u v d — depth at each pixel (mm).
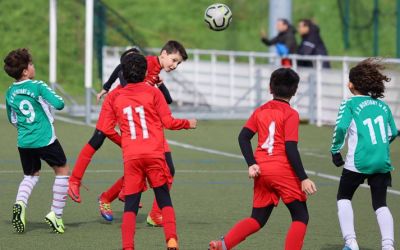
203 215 22875
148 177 17516
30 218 22203
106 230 20844
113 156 33562
